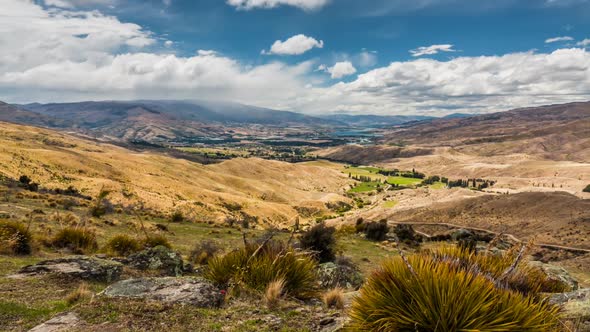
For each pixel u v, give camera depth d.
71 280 8.01
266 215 117.44
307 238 18.02
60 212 29.19
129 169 156.88
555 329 3.27
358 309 3.71
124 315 4.80
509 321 3.10
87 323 4.55
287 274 6.64
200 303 5.46
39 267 8.64
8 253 11.61
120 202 80.50
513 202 101.31
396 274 3.62
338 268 11.12
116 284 6.05
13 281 7.58
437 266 3.51
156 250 11.45
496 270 3.97
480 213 100.50
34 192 46.28
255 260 6.82
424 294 3.26
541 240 63.81
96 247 15.18
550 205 92.12
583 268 32.62
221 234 30.97
